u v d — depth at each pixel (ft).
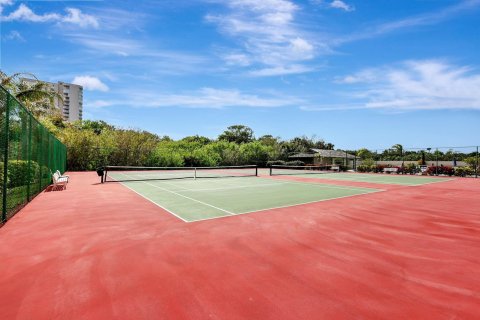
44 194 35.29
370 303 9.76
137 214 23.52
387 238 17.19
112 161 96.58
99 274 11.84
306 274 12.01
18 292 10.32
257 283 11.16
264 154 145.48
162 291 10.46
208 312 9.11
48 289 10.54
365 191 40.22
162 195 35.01
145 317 8.80
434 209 26.43
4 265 12.71
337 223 20.79
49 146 45.03
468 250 15.14
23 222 20.56
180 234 17.71
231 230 18.72
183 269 12.43
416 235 17.85
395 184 51.55
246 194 36.29
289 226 19.84
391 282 11.35
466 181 59.47
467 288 10.91
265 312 9.14
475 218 22.72
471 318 8.92
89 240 16.35
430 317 8.95
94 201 30.01
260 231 18.52
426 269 12.65
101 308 9.29
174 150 120.37
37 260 13.30
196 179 61.93
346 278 11.66
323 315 9.01
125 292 10.36
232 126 230.89
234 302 9.73
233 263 13.14
